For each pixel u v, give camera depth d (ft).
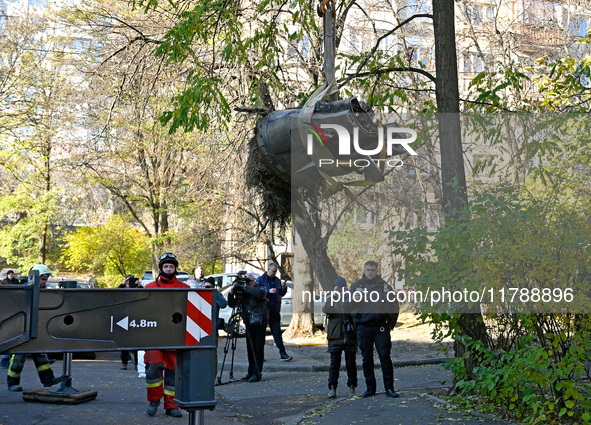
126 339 16.72
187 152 80.33
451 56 27.50
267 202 31.19
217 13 34.42
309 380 35.91
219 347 52.47
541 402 20.77
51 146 103.09
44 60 101.24
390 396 26.94
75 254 103.96
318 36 51.44
